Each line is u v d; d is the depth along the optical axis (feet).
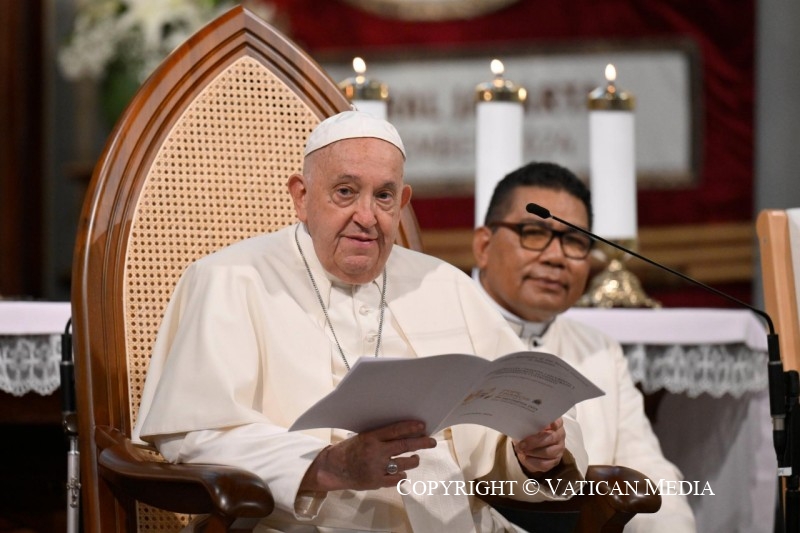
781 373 35.24
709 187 93.50
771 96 90.22
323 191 35.86
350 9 96.37
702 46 93.86
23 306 41.55
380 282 38.63
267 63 41.75
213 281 36.27
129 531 35.65
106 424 36.47
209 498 29.84
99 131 100.32
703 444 52.70
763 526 50.60
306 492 31.83
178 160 39.91
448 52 95.76
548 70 94.99
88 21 80.94
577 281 46.01
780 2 89.76
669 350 49.34
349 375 29.01
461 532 35.19
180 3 79.82
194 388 34.04
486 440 36.47
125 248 38.45
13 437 49.93
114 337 37.40
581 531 35.27
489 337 38.58
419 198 95.76
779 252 40.81
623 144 54.90
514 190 46.29
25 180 99.25
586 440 44.45
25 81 99.19
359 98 51.75
